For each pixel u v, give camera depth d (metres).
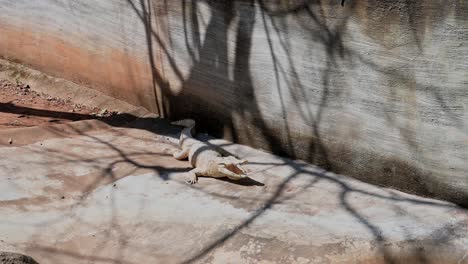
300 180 5.23
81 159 5.68
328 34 5.11
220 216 4.66
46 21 7.66
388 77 4.84
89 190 5.16
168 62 6.46
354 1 4.89
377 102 4.96
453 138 4.63
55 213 4.80
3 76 8.16
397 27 4.70
